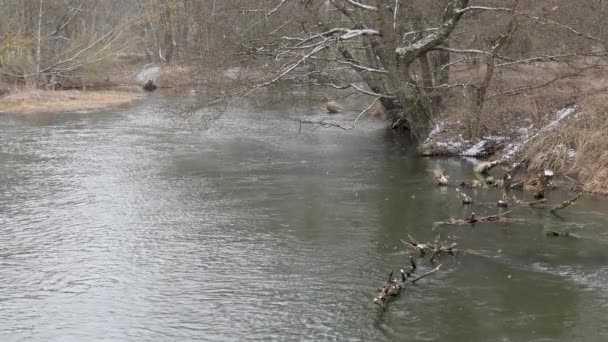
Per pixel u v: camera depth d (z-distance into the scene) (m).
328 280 10.02
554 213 13.63
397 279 10.01
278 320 8.67
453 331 8.33
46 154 20.83
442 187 16.12
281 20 22.44
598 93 18.62
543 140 17.66
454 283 9.84
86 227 12.80
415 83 21.64
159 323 8.62
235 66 22.59
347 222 13.09
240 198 15.06
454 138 20.81
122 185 16.44
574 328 8.36
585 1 20.86
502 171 17.94
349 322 8.60
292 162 19.53
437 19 21.97
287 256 11.09
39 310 9.03
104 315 8.87
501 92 21.00
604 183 15.34
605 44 19.86
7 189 15.99
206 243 11.80
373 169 18.44
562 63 21.22
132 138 24.23
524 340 8.06
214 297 9.41
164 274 10.30
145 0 60.59
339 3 22.67
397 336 8.20
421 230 12.53
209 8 23.77
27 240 12.00
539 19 19.44
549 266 10.52
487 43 21.58
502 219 13.02
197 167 18.77
